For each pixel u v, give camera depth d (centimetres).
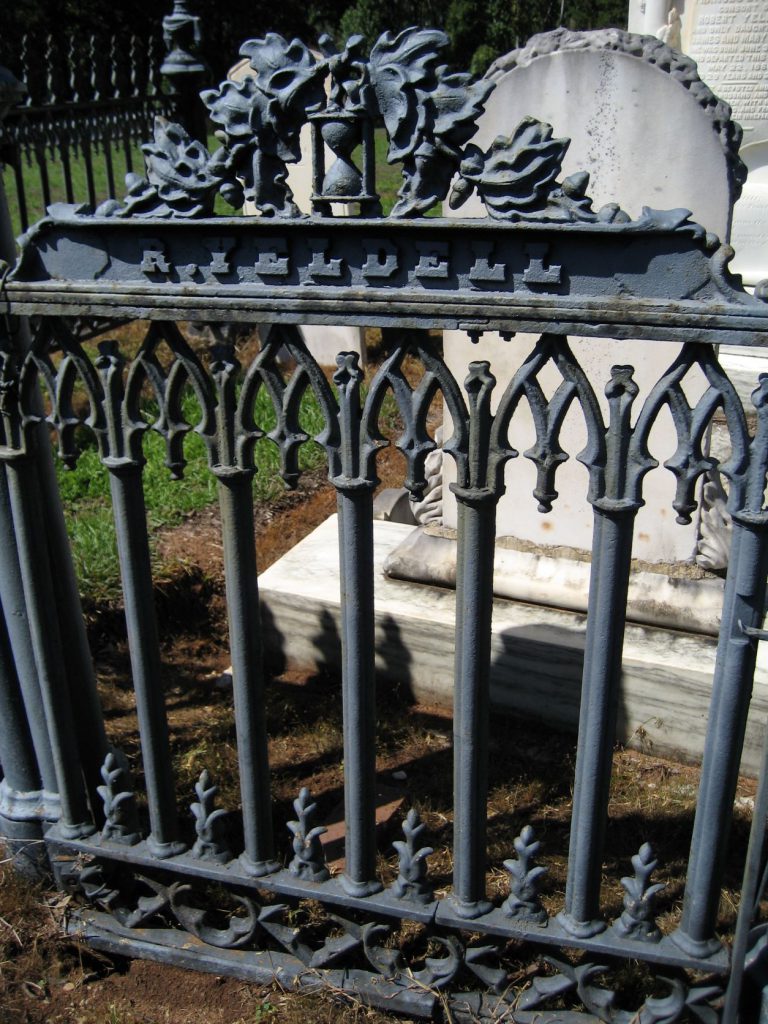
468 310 156
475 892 196
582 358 313
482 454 165
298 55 153
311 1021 203
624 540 164
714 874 180
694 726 289
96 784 235
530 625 309
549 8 2447
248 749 199
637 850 254
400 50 147
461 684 182
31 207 1084
